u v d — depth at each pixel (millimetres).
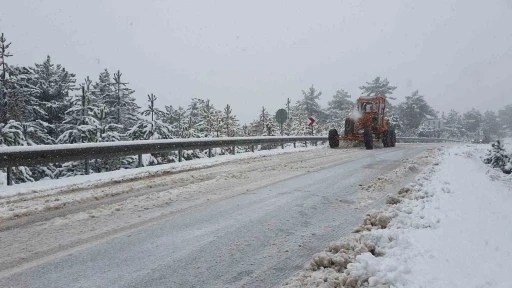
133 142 9680
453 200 5316
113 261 3328
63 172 12117
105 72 23594
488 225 4195
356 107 19453
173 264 3279
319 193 6336
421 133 52781
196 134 18672
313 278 2871
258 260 3398
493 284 2627
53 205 5363
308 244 3824
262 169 9430
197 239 3939
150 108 13945
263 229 4305
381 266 2893
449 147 19062
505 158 13703
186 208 5262
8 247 3672
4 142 10258
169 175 8414
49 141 14461
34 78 19906
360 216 4875
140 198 5910
